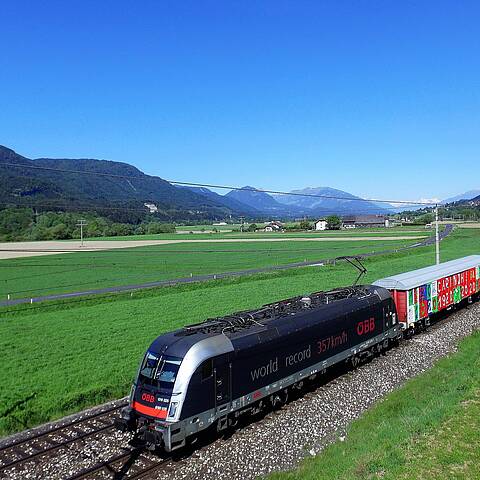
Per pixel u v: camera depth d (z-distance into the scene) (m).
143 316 44.81
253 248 126.50
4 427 21.05
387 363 28.83
